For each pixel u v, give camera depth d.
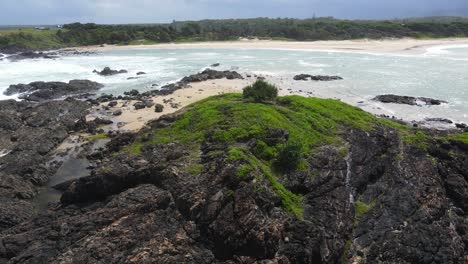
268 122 30.56
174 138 31.97
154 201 23.92
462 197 27.55
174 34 162.50
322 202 24.75
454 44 132.50
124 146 36.75
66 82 74.75
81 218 23.88
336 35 158.12
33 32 146.50
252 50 127.25
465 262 23.53
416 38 150.75
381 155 30.53
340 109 35.78
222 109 34.44
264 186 23.34
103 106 54.22
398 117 48.81
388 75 75.19
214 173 24.38
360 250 23.11
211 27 195.50
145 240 21.69
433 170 28.86
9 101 55.78
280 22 194.12
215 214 22.33
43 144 39.50
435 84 66.56
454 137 32.69
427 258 22.95
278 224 22.08
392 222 24.66
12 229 24.94
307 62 95.38
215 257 21.50
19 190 30.72
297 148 26.56
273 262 20.67
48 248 22.12
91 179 27.20
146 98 57.62
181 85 65.88
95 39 153.75
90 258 20.70
